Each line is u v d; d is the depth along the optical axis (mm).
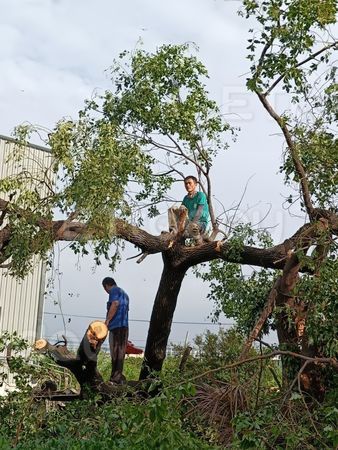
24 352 17125
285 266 13523
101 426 11516
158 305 15734
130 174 13883
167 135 15945
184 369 13961
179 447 9797
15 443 11844
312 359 11922
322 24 12602
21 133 13289
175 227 14922
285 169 13891
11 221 13234
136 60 15664
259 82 12922
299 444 10945
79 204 12891
